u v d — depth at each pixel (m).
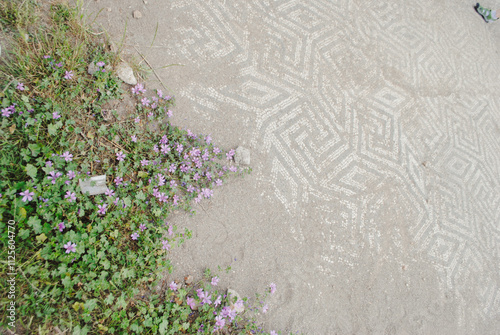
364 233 3.39
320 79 3.85
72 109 2.71
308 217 3.25
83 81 2.82
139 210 2.67
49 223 2.34
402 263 3.45
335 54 4.05
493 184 4.30
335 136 3.67
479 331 3.53
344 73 4.01
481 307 3.63
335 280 3.15
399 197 3.68
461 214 3.93
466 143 4.34
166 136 2.93
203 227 2.94
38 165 2.40
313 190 3.37
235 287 2.86
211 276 2.83
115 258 2.44
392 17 4.66
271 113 3.50
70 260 2.24
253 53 3.68
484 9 5.35
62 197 2.39
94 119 2.83
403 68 4.38
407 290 3.37
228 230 3.00
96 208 2.46
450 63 4.76
